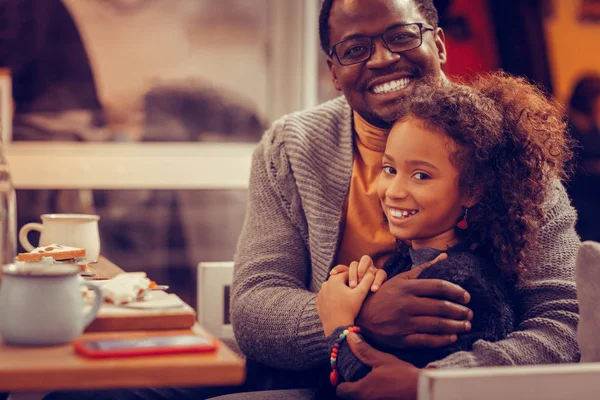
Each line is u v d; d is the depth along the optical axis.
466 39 3.21
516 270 1.20
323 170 1.48
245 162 3.12
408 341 1.12
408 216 1.21
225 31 3.06
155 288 1.19
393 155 1.21
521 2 3.24
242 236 1.50
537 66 3.27
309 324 1.27
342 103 1.54
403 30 1.38
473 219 1.21
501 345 1.10
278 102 3.13
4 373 0.82
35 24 2.90
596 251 1.06
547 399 0.88
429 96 1.23
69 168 2.96
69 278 0.94
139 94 3.01
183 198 3.08
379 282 1.19
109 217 3.01
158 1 3.00
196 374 0.87
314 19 3.11
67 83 2.95
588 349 1.05
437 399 0.85
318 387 1.25
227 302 2.70
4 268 0.96
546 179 1.26
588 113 3.32
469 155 1.19
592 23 3.31
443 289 1.12
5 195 1.15
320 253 1.42
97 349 0.89
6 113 2.89
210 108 3.08
